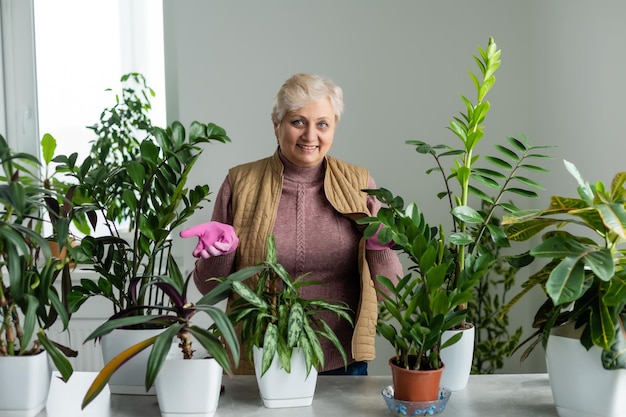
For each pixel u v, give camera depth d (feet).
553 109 9.76
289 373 5.12
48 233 11.77
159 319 4.78
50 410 5.16
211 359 4.91
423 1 10.59
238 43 10.64
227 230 5.74
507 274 10.44
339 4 10.61
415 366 5.06
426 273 4.93
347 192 6.88
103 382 4.41
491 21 10.59
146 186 5.97
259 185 6.98
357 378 5.96
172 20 11.40
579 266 4.47
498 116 10.67
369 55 10.67
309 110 6.42
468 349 5.63
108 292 6.01
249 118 10.72
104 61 11.78
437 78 10.68
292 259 6.72
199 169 10.76
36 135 11.84
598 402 4.81
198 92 10.69
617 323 4.76
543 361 10.32
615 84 8.09
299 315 5.06
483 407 5.27
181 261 11.59
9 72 11.67
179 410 4.93
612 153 8.18
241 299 5.40
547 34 9.93
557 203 4.91
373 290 6.57
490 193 10.72
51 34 11.72
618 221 4.41
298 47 10.66
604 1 8.35
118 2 11.67
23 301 4.84
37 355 4.98
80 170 6.33
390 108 10.74
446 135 10.75
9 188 4.52
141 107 11.32
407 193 10.85
